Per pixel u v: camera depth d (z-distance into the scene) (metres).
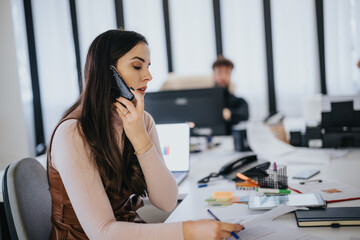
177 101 2.39
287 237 0.98
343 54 4.86
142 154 1.18
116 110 1.16
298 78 5.00
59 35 5.27
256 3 5.01
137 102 1.15
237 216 1.11
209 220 0.98
